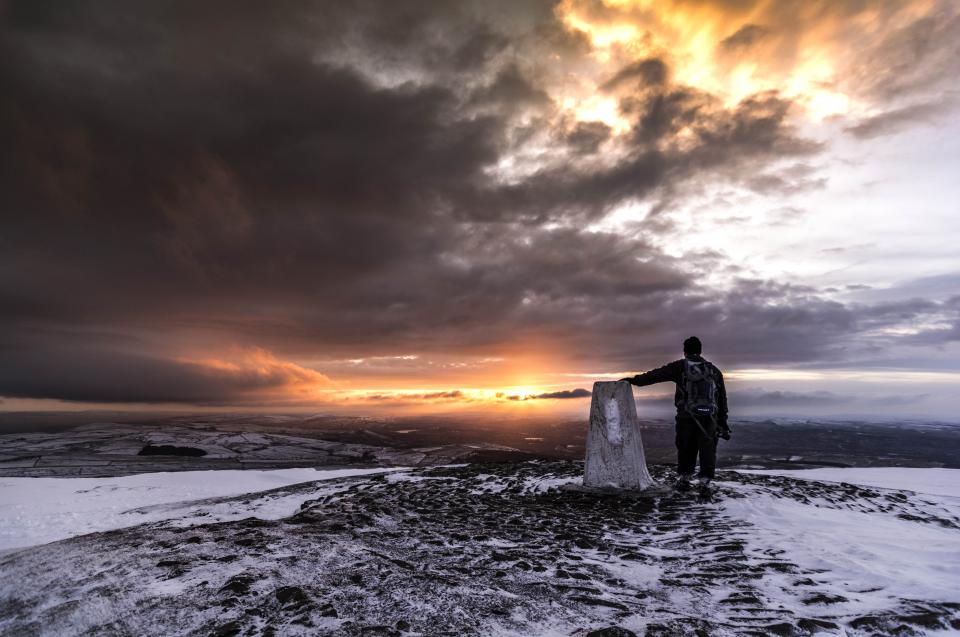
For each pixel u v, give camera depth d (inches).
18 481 502.6
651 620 107.7
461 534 200.4
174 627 102.3
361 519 228.8
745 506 264.5
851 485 378.3
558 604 116.6
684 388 308.2
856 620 105.0
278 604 112.0
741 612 116.3
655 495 289.7
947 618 103.9
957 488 462.3
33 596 126.8
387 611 108.0
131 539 172.1
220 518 287.6
